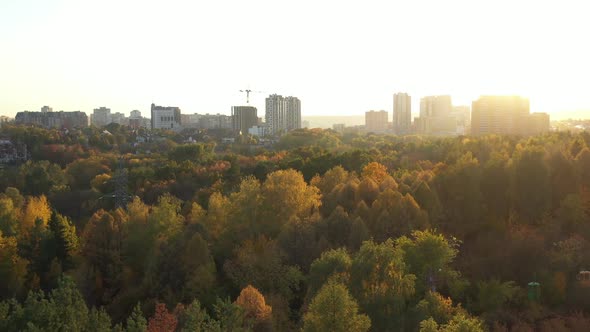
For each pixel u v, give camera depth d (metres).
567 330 58.50
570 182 82.94
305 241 71.12
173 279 68.00
